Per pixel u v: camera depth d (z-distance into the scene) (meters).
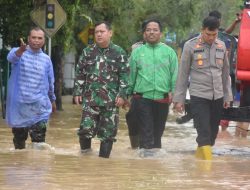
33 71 23.88
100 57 22.77
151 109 24.81
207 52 23.69
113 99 22.80
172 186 16.98
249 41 25.33
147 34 24.94
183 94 23.98
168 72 24.94
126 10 64.75
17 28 44.53
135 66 24.92
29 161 20.80
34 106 23.98
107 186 16.78
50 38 41.94
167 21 76.06
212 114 24.12
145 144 24.47
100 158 22.42
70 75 90.88
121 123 40.41
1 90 43.81
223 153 25.72
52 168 19.47
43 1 42.22
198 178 18.42
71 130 34.91
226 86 24.27
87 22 58.97
